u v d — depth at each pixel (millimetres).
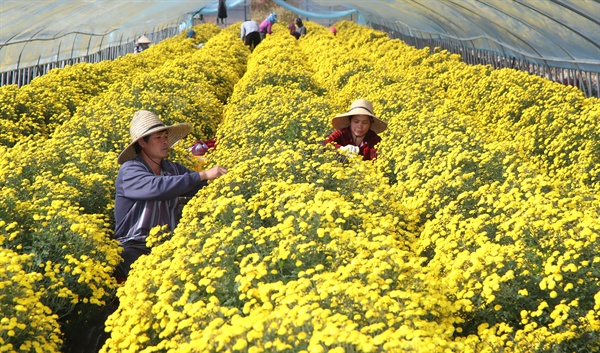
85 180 6391
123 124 8414
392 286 3502
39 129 9953
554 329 3377
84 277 4520
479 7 14320
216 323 3047
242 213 4453
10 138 8781
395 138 7621
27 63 18656
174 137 6270
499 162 5738
